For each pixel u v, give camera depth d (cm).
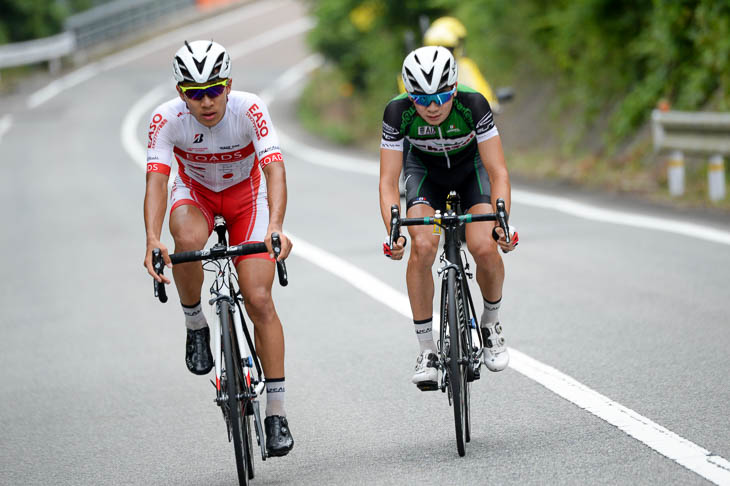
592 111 4984
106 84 10931
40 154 6931
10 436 1711
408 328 2220
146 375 2033
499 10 5991
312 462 1462
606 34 4881
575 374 1777
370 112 7794
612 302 2289
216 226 1487
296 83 10756
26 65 12462
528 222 3456
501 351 1605
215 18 15350
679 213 3431
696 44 4200
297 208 4172
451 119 1539
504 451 1418
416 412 1655
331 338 2177
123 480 1455
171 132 1456
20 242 3838
